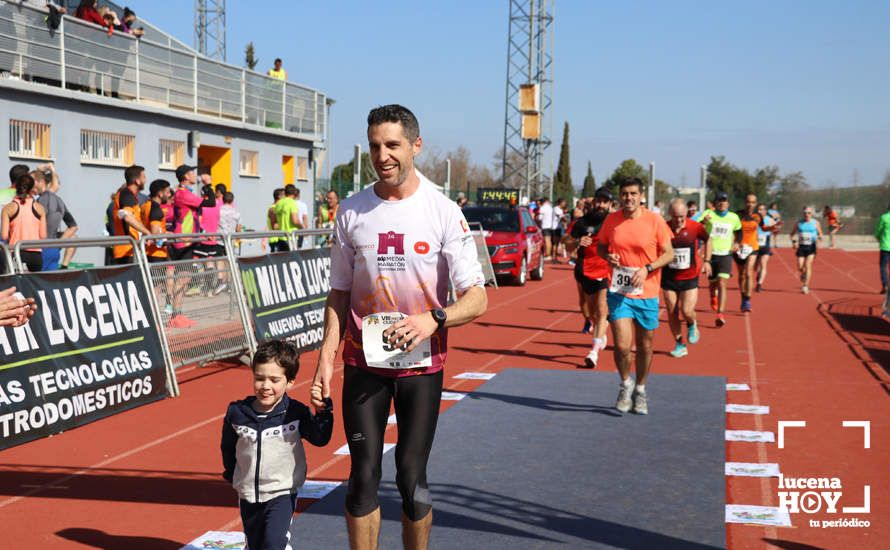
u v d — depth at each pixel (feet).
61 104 53.42
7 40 49.49
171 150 65.98
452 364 36.42
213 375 32.83
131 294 27.94
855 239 181.88
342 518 17.44
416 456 13.07
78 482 19.92
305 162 88.94
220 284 32.96
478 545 16.11
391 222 13.07
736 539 16.55
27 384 23.20
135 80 61.05
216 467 21.15
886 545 16.28
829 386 31.37
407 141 12.80
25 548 15.93
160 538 16.46
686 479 20.25
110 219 41.06
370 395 13.10
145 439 23.70
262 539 14.03
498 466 21.21
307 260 39.58
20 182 32.32
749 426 25.43
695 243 38.40
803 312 56.18
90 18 58.08
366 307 13.26
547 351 40.06
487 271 71.61
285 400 13.98
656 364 36.27
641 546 16.11
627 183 26.11
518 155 169.78
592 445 23.20
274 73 83.71
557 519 17.54
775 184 202.08
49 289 24.57
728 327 48.44
